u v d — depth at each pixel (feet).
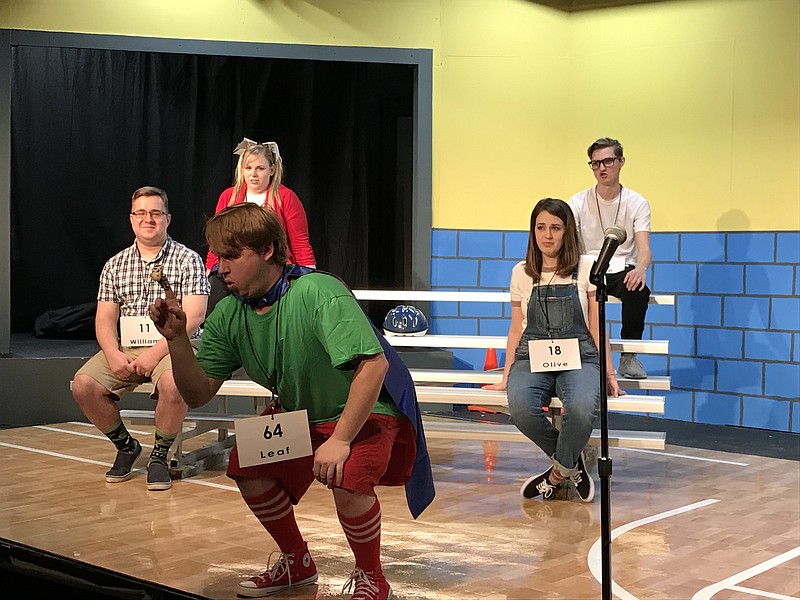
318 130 25.64
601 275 8.46
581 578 10.15
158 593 7.08
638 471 15.94
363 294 18.03
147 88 25.82
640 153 22.49
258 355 9.03
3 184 20.51
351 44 22.66
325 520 12.49
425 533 11.92
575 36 23.07
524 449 17.76
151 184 25.94
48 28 21.17
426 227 23.11
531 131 23.27
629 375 15.56
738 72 21.12
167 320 8.75
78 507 13.10
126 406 20.52
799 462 16.89
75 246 26.22
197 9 21.97
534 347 13.61
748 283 21.04
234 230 8.56
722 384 21.39
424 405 22.76
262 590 9.52
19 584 7.63
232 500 13.61
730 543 11.55
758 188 20.92
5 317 20.59
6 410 20.06
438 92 23.12
